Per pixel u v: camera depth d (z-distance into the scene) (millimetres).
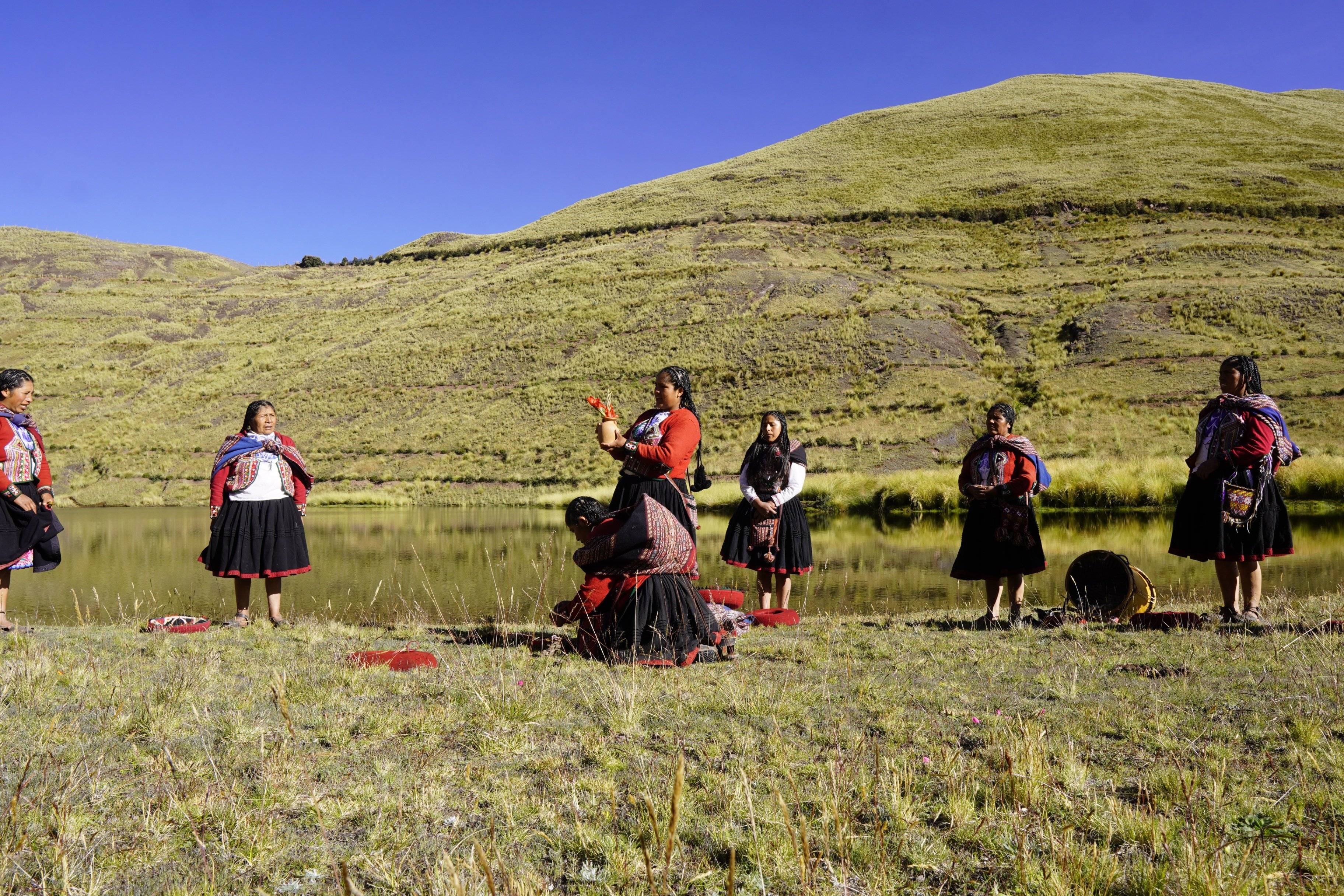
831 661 5586
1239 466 6207
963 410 34938
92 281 79000
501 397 44125
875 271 54938
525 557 15062
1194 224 58812
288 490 7422
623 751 3783
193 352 58062
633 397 41125
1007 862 2775
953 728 4105
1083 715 4246
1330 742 3758
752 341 44188
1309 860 2695
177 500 37188
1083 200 65500
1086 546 14406
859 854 2805
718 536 18672
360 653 5637
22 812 2963
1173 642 5938
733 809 3092
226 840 2820
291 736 3846
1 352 59281
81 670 4855
